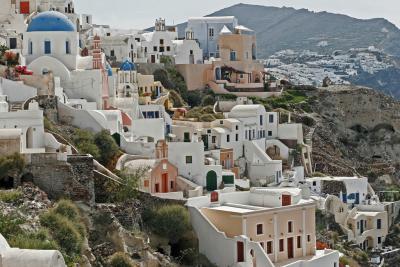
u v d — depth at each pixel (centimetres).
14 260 5181
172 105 15625
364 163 16762
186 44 17862
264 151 14112
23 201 7856
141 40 17925
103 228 8356
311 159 15262
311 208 10262
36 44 12725
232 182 11494
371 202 14112
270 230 9694
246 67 17600
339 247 12212
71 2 16425
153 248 8838
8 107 10544
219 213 9525
